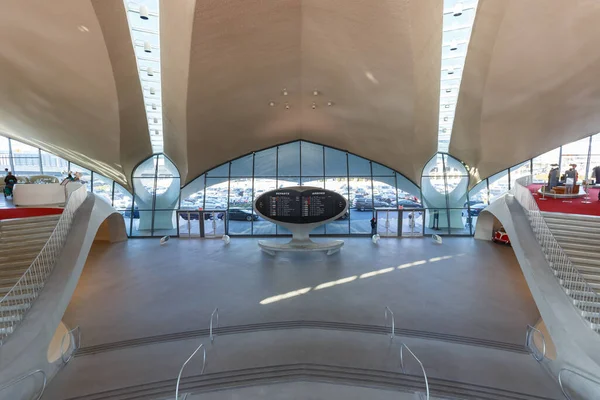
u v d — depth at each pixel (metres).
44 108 13.16
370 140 19.12
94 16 8.84
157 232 22.05
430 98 13.45
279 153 22.80
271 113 17.03
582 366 6.50
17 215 11.81
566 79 11.50
